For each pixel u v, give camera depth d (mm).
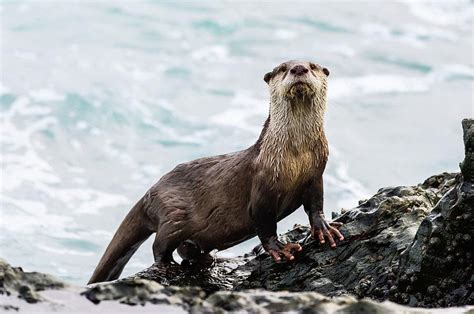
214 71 44844
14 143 36469
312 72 18750
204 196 20047
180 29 49875
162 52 47000
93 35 48906
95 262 26891
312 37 49156
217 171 20047
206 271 19609
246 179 19406
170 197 20469
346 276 17109
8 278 13086
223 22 50750
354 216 18328
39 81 42344
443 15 52250
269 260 18609
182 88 42688
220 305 12477
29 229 29047
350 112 39438
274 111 19047
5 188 32312
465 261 15250
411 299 15578
